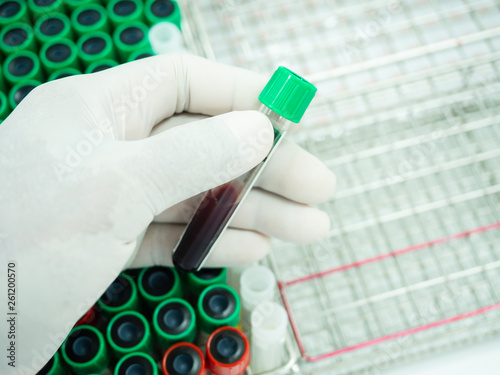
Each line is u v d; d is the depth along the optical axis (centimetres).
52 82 26
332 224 34
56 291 24
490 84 35
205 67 28
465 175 35
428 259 34
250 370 29
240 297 29
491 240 34
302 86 24
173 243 29
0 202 24
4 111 30
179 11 33
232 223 29
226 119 25
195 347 26
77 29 32
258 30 38
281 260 34
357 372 30
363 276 33
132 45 31
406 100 36
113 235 24
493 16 38
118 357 27
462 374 29
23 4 33
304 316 32
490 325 30
